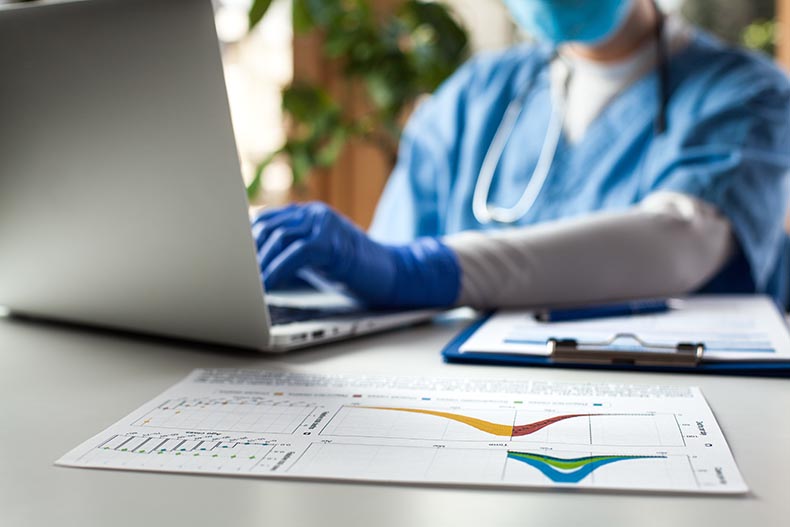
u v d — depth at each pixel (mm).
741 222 985
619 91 1207
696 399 468
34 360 599
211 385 514
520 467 361
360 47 2133
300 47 2525
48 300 715
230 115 500
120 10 509
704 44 1187
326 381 519
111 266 627
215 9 480
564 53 1286
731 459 368
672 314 751
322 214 714
